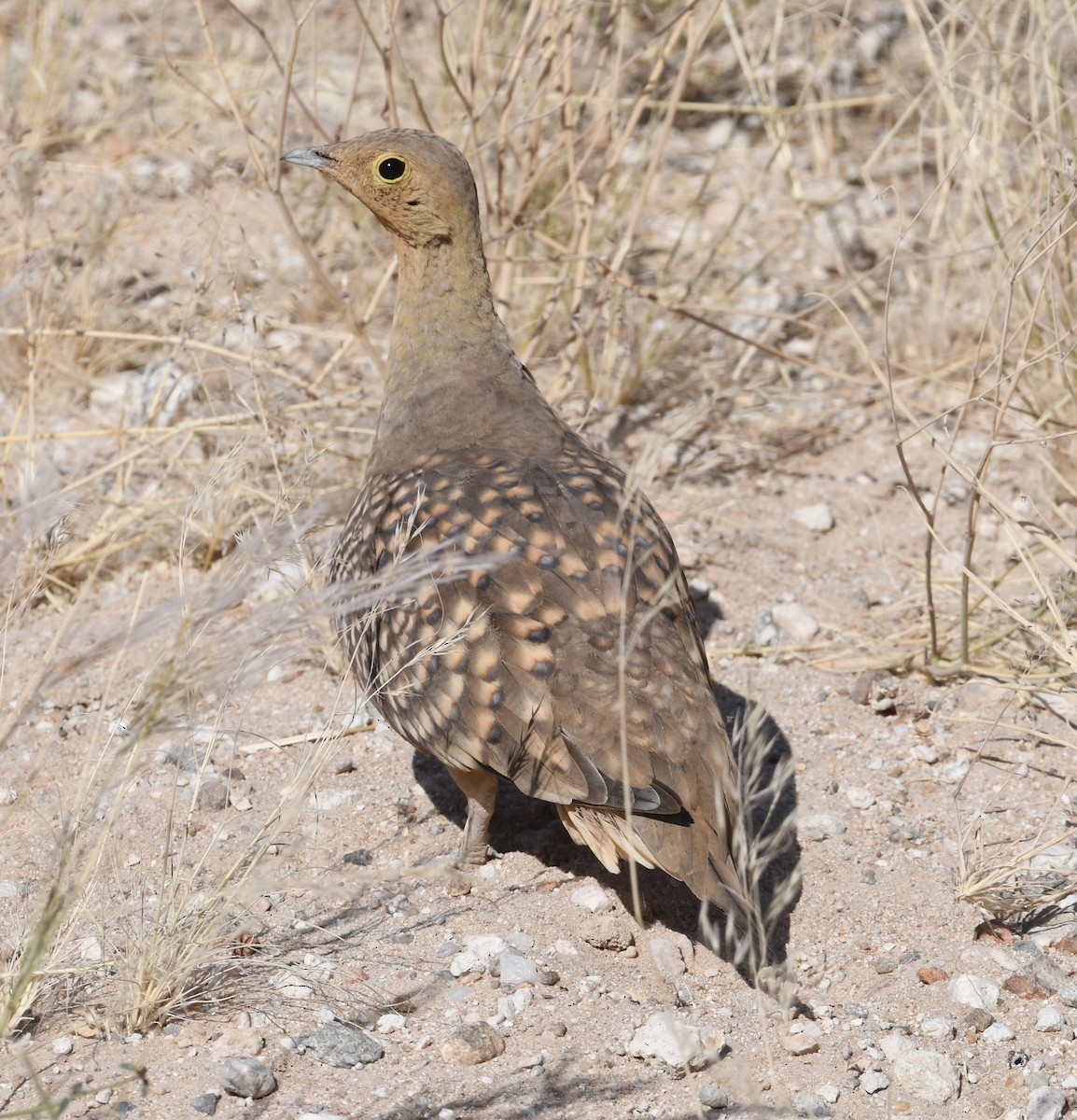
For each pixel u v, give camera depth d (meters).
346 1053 8.18
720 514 13.77
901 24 20.48
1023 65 15.88
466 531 9.08
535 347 14.54
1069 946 9.26
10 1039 8.23
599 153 16.45
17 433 13.72
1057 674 11.22
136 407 14.43
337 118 17.88
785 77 20.02
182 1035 8.32
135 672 11.55
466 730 8.64
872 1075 8.16
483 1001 8.66
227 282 14.89
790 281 17.20
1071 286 13.16
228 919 9.01
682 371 15.73
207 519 12.49
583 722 8.38
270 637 7.90
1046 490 13.65
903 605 12.65
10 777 10.45
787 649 12.15
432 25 18.66
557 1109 7.89
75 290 15.20
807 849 9.98
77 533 12.95
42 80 18.14
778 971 8.90
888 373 10.85
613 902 9.46
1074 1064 8.38
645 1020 8.53
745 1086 7.64
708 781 8.34
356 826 10.22
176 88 18.20
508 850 9.98
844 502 14.11
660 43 16.03
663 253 17.41
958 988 8.81
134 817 10.08
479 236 10.48
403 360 10.52
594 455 10.15
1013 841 10.12
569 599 8.72
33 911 8.99
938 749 11.09
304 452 12.91
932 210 17.28
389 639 9.05
